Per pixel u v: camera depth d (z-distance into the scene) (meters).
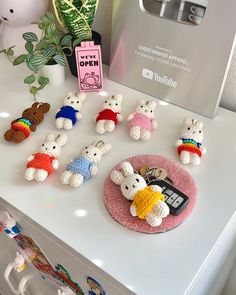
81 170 0.62
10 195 0.62
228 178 0.65
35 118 0.74
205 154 0.69
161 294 0.49
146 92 0.84
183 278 0.51
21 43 0.93
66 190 0.62
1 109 0.80
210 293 0.77
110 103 0.77
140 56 0.80
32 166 0.63
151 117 0.74
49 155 0.66
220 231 0.56
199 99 0.76
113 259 0.53
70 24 0.78
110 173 0.64
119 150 0.70
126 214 0.58
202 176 0.65
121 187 0.60
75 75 0.89
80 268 0.58
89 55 0.79
